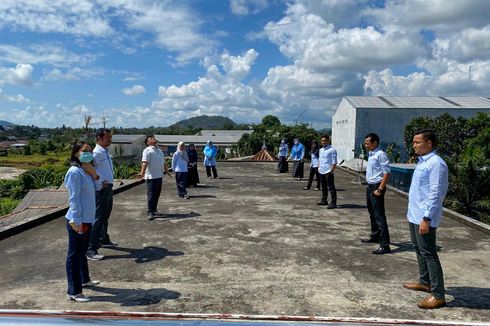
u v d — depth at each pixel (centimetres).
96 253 582
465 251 629
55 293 454
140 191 1273
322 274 520
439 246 656
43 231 739
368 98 3631
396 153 3125
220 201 1094
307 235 722
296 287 474
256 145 5294
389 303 430
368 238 701
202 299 438
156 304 423
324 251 622
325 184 1031
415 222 432
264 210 963
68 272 430
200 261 569
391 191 1305
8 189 2788
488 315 402
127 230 751
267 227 783
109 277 504
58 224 796
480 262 574
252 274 518
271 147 5166
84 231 445
